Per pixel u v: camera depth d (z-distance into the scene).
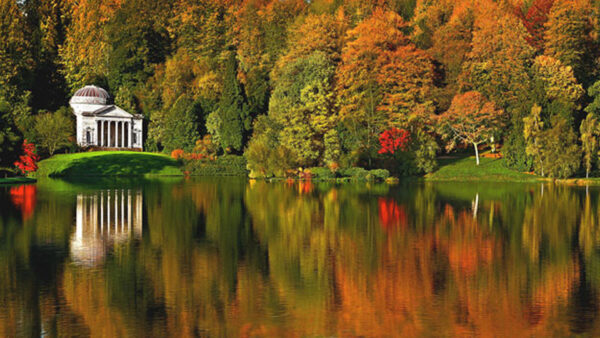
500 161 102.62
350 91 116.38
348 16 152.12
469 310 24.67
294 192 73.06
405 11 167.75
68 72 155.88
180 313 24.05
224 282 28.42
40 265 31.39
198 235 40.69
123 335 21.69
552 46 121.50
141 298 25.86
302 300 25.83
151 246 36.69
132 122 141.62
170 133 127.88
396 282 28.66
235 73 125.81
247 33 159.88
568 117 98.62
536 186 84.62
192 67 150.62
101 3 171.12
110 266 31.31
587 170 93.00
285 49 149.12
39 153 118.06
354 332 22.23
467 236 40.94
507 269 31.33
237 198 64.88
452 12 143.88
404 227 44.59
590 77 123.31
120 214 50.72
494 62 111.19
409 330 22.47
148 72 154.12
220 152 127.50
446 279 29.28
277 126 105.88
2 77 140.12
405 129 108.00
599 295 26.75
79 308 24.47
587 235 41.47
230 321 23.23
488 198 65.94
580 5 123.00
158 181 93.94
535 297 26.44
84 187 79.88
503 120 106.06
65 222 46.00
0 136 80.31
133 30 152.62
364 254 34.84
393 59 115.31
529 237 40.62
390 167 100.44
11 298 25.66
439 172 99.88
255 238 39.66
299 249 36.09
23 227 43.41
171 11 167.00
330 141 101.00
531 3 150.25
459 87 115.62
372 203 60.34
